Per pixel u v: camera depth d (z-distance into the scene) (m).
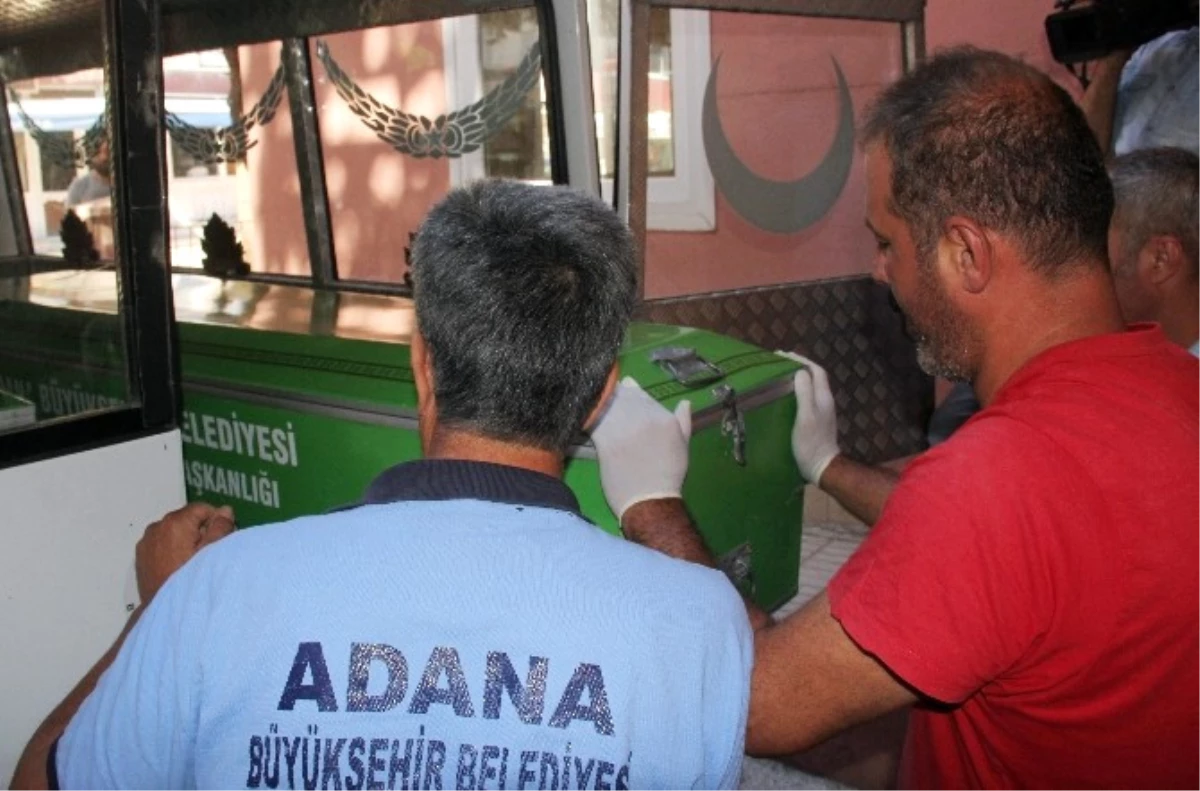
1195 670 1.04
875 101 1.22
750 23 2.88
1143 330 1.16
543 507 0.94
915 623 1.02
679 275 3.11
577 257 0.97
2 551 1.46
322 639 0.86
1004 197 1.09
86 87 1.73
